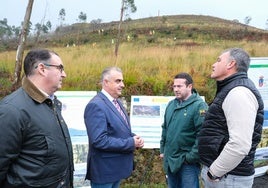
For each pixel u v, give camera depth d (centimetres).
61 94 432
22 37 732
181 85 362
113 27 5050
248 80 275
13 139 199
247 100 257
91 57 1063
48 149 211
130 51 1396
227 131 269
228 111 261
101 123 303
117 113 319
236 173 273
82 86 770
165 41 2912
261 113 277
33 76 220
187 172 360
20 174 206
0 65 984
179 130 359
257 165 531
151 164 562
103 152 310
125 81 759
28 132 206
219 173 263
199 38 3569
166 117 388
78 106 435
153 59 1070
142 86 759
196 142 346
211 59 1098
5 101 208
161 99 493
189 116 354
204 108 349
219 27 4741
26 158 207
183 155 358
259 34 3784
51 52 227
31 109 209
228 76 278
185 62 1029
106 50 1594
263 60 510
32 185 207
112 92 324
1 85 783
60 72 229
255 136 276
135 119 482
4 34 4247
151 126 479
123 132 319
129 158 327
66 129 234
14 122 200
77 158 422
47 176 212
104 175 312
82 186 423
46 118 215
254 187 490
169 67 954
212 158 278
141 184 517
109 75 321
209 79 841
